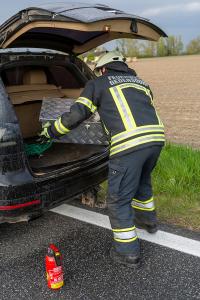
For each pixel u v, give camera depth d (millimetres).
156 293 3139
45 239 4023
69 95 4934
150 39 4000
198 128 9352
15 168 3352
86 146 4418
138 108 3428
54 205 3625
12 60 3947
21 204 3373
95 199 4711
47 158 4031
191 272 3391
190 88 20516
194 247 3758
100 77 3502
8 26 3523
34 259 3672
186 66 43219
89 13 3346
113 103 3395
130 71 3680
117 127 3381
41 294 3170
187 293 3131
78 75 4781
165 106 14000
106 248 3826
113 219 3514
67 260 3633
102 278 3354
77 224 4309
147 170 3754
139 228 4125
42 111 4492
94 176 4082
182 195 4848
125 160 3377
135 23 3598
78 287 3238
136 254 3469
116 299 3080
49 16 3244
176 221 4258
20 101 4520
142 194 3928
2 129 3318
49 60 4398
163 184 5039
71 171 3760
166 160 5656
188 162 5426
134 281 3299
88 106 3426
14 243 3961
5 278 3393
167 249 3742
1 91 3428
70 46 4609
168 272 3400
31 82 4793
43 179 3488
